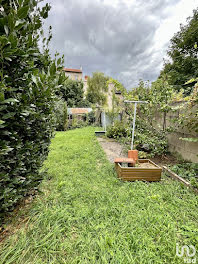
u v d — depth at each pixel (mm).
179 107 2912
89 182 2318
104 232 1333
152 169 2342
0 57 878
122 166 2549
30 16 1281
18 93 1166
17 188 1343
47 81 1311
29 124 1487
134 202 1774
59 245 1212
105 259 1088
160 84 3637
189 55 8602
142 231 1350
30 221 1459
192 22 8672
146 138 3570
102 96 19109
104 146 5016
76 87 17188
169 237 1296
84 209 1638
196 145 2758
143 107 3914
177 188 2092
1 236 1290
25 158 1434
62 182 2180
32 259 1104
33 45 1310
